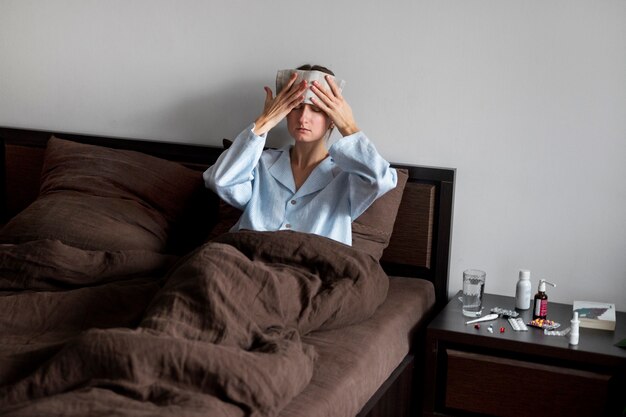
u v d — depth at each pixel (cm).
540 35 238
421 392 239
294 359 160
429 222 251
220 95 280
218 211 269
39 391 146
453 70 249
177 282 175
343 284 202
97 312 193
